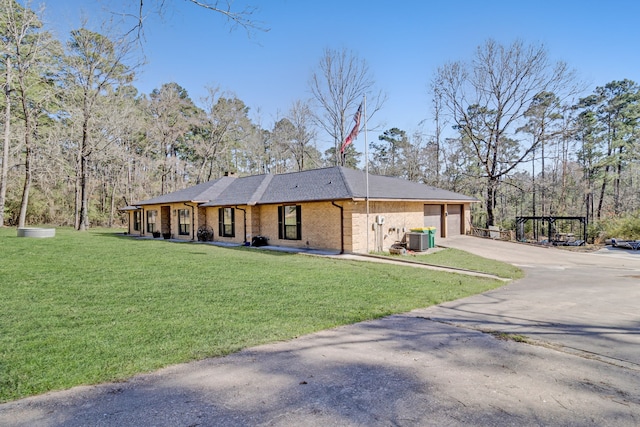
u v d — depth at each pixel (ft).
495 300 23.67
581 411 9.21
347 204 46.88
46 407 9.19
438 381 10.97
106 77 79.41
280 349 13.73
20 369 11.41
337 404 9.47
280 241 54.95
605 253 55.42
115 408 9.17
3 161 77.25
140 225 82.43
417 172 129.08
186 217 69.41
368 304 21.31
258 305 20.30
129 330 15.49
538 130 99.91
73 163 95.76
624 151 113.09
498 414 9.01
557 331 16.53
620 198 115.75
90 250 42.29
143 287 24.12
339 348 13.94
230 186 69.72
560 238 71.87
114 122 94.73
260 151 151.02
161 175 131.34
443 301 22.98
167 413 8.93
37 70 73.72
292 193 54.49
